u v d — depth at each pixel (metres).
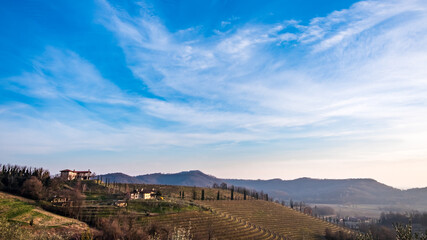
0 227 33.97
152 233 104.12
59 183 196.25
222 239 147.25
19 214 110.06
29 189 152.88
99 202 168.75
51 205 139.00
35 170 186.25
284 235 193.25
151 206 170.38
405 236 19.73
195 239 127.88
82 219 128.62
